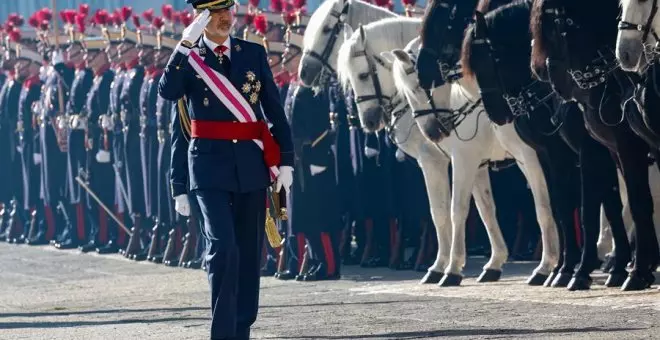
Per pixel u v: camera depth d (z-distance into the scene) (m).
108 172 72.94
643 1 37.69
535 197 47.44
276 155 29.23
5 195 85.06
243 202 29.36
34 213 81.31
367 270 59.09
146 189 68.00
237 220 29.42
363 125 52.69
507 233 60.44
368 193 59.50
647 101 39.00
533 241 59.88
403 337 33.16
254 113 29.23
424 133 48.84
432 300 43.12
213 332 27.86
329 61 56.03
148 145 67.50
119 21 70.00
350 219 61.34
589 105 41.59
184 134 29.55
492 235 50.19
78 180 74.12
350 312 40.12
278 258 58.50
